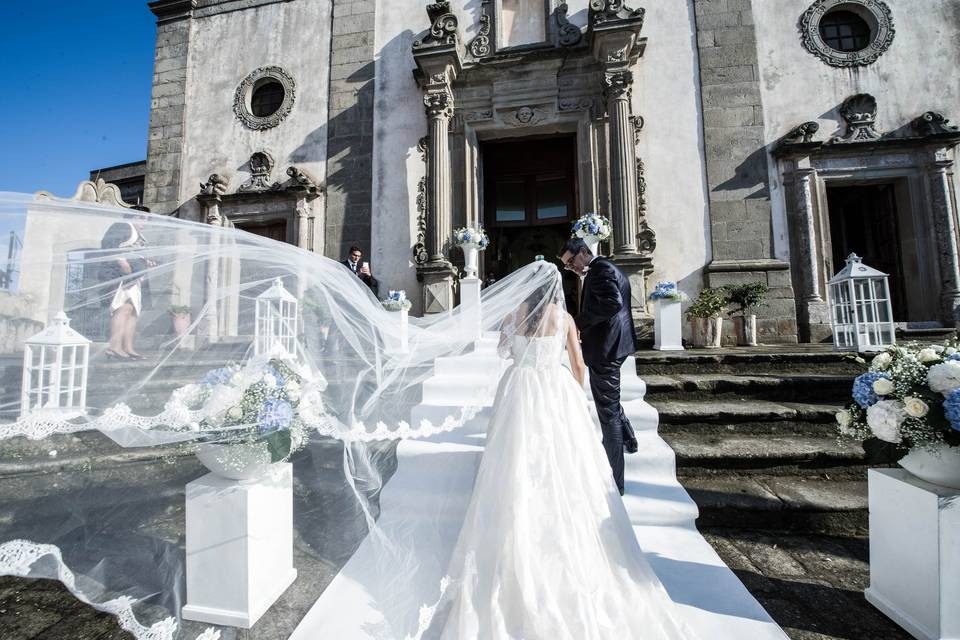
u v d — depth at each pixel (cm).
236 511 166
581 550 167
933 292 660
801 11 723
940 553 162
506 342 217
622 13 696
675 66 740
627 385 378
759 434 338
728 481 289
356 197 815
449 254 758
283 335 179
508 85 762
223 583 166
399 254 789
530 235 941
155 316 134
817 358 433
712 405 365
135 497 145
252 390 163
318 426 189
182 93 902
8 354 109
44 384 112
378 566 193
